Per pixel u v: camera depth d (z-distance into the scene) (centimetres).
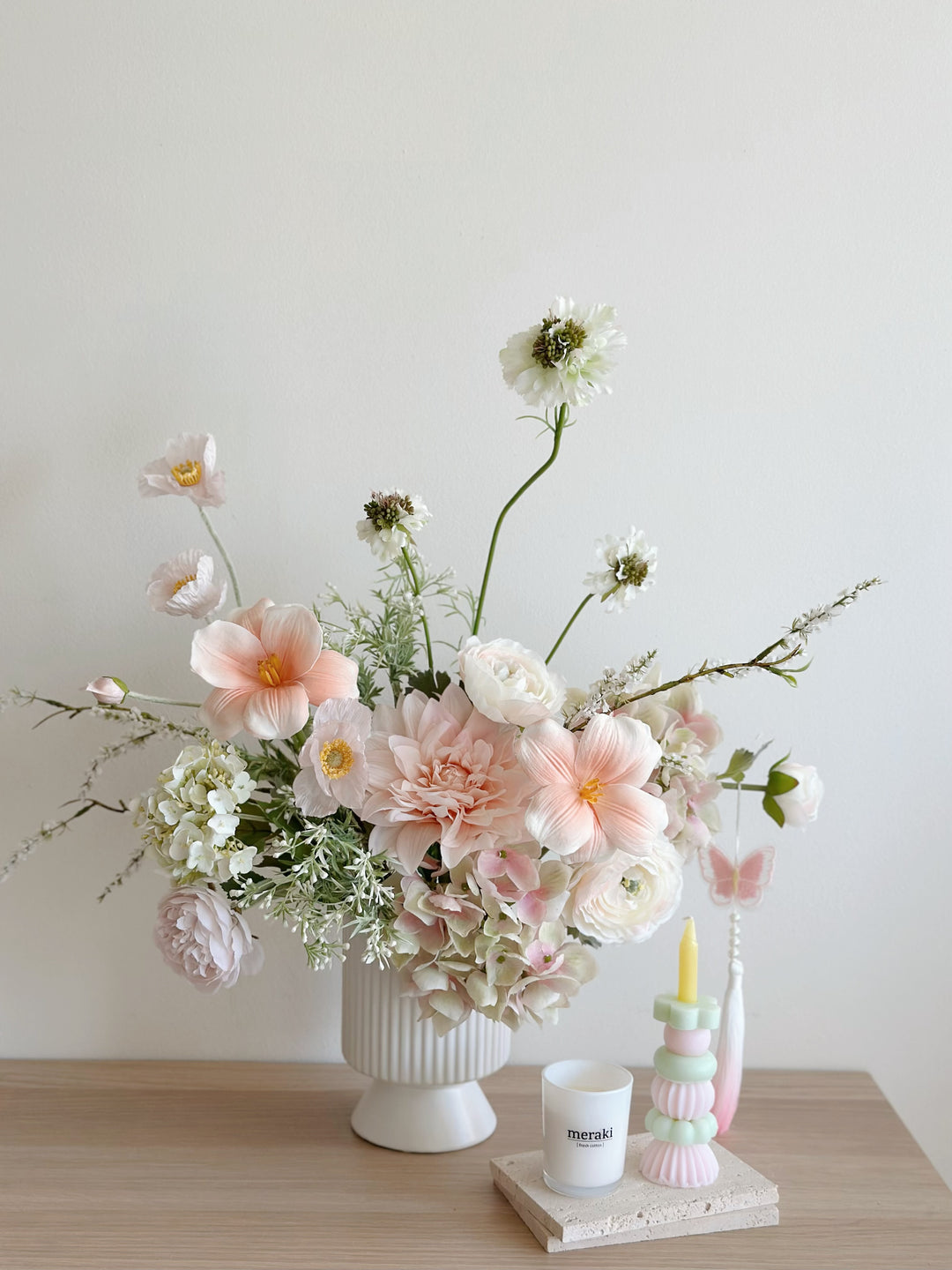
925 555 112
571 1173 83
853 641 112
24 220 107
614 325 109
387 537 88
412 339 109
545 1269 78
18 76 106
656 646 111
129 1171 90
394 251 109
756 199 109
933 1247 82
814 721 112
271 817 83
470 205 108
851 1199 89
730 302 110
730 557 111
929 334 110
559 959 84
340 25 107
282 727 76
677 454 111
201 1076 109
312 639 78
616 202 109
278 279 108
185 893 83
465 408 110
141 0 106
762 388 110
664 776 87
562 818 76
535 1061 114
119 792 110
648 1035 114
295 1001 112
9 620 109
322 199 108
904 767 113
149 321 108
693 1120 87
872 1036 115
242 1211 85
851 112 109
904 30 109
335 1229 82
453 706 85
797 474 111
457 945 82
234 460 109
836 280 110
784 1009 115
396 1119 95
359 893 79
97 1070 110
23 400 108
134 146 107
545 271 109
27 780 110
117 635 110
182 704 86
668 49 108
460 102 108
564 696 85
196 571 91
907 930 114
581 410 110
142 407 109
